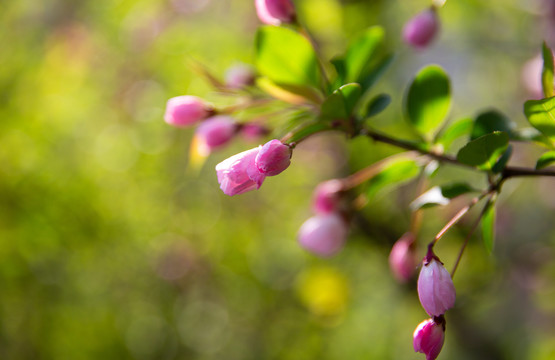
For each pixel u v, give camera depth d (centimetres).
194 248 101
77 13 107
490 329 109
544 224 104
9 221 84
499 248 103
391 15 91
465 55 109
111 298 94
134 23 106
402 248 46
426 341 39
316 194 49
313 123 41
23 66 92
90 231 90
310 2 80
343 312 97
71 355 89
